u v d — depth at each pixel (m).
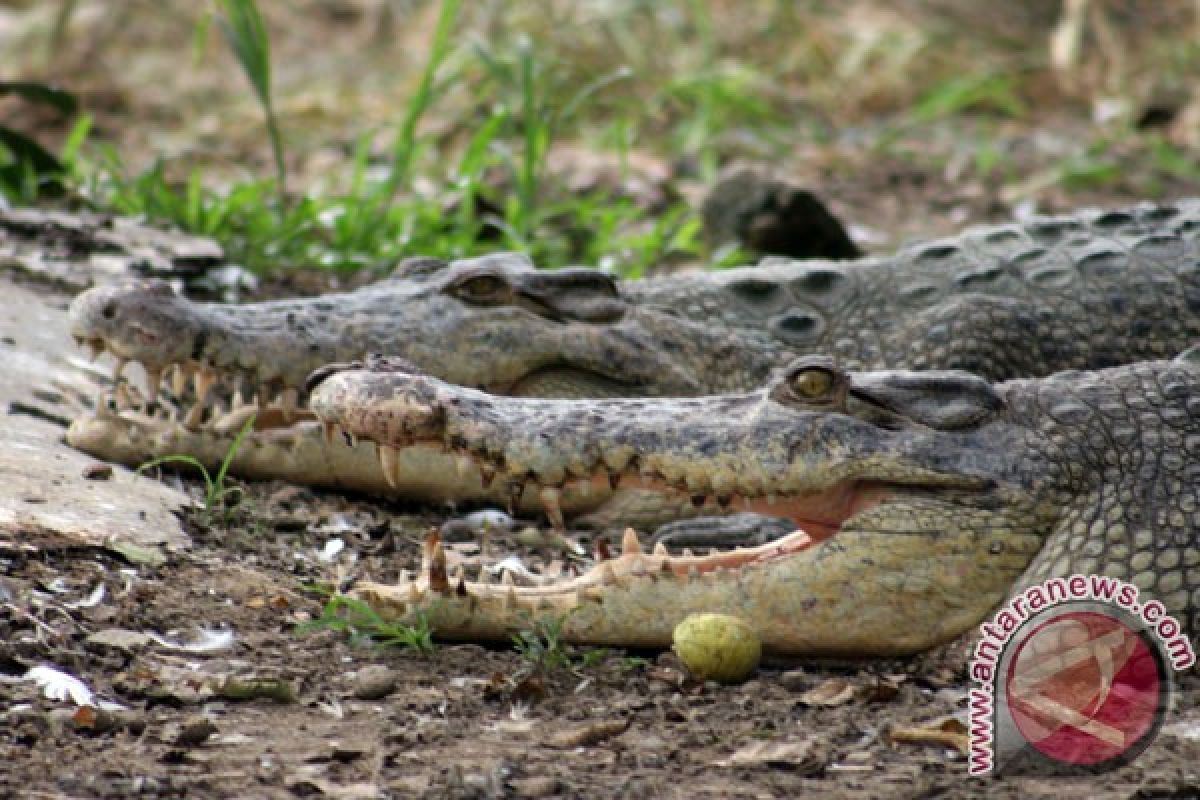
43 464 10.59
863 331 13.16
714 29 28.88
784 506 8.89
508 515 11.77
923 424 8.95
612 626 8.80
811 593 8.79
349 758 7.38
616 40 27.61
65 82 26.75
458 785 7.07
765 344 12.95
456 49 25.72
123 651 8.34
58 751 7.27
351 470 11.57
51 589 8.89
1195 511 9.05
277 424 11.83
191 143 23.50
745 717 8.12
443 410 8.75
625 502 11.80
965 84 26.89
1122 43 29.91
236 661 8.43
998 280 13.55
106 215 16.62
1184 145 25.72
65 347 12.79
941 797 7.27
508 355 12.20
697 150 23.66
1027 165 24.31
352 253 16.59
